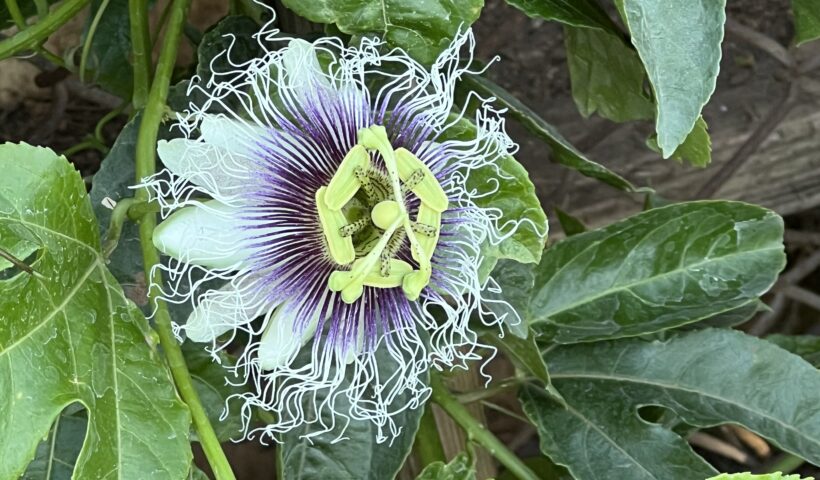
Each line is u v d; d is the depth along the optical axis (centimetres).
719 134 45
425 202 26
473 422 32
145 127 27
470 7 26
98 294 25
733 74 45
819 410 31
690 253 31
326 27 28
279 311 26
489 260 27
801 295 47
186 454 24
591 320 32
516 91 45
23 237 23
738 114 45
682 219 31
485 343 33
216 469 25
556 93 45
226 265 25
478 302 27
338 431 29
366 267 26
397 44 26
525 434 47
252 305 26
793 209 46
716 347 32
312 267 26
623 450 32
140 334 25
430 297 27
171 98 29
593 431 32
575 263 32
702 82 24
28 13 35
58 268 24
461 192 27
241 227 25
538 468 38
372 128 26
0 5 35
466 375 35
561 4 30
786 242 49
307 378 26
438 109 26
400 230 27
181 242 25
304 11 26
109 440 24
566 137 45
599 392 33
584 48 34
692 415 32
